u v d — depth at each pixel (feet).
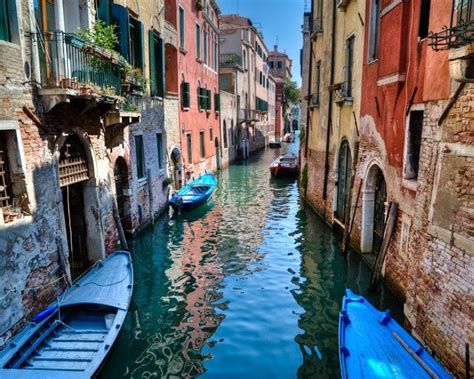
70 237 29.04
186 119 61.11
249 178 80.28
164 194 50.03
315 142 50.55
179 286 29.30
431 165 18.86
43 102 22.24
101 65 26.81
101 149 30.40
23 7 20.74
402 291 24.36
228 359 20.61
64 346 19.12
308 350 21.31
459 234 16.44
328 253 35.42
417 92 21.94
